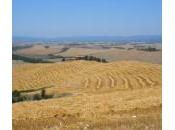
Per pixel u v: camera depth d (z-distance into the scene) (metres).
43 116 25.05
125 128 14.42
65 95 59.69
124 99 33.41
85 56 111.06
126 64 87.00
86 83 74.31
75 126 16.92
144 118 17.50
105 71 83.06
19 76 86.12
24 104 31.88
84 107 29.05
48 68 91.69
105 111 26.39
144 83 69.62
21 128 17.61
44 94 62.50
